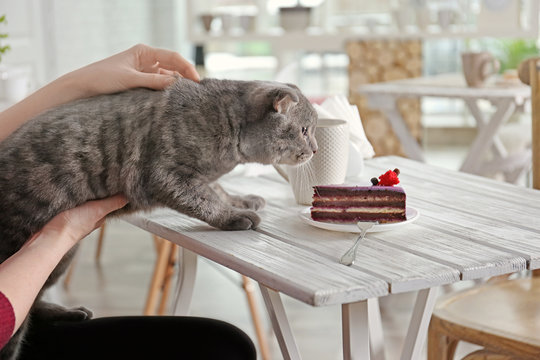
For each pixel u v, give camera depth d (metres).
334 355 2.46
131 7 6.13
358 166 1.65
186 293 1.76
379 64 4.65
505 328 1.42
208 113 1.34
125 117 1.33
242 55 6.09
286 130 1.39
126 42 6.11
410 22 4.79
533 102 1.74
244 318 2.82
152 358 1.31
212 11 5.32
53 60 5.13
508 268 1.06
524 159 3.39
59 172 1.31
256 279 1.04
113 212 1.40
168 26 6.42
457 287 2.92
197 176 1.33
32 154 1.32
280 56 4.94
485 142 3.22
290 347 1.36
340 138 1.44
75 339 1.35
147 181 1.31
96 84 1.45
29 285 1.04
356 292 0.96
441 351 1.49
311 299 0.94
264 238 1.22
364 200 1.25
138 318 1.40
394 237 1.20
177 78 1.39
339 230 1.23
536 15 4.48
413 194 1.51
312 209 1.27
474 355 1.49
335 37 4.79
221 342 1.33
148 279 3.30
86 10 5.52
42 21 4.98
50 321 1.49
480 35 4.56
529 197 1.48
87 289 3.16
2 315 0.97
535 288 1.63
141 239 3.97
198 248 1.20
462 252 1.11
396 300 2.91
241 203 1.42
